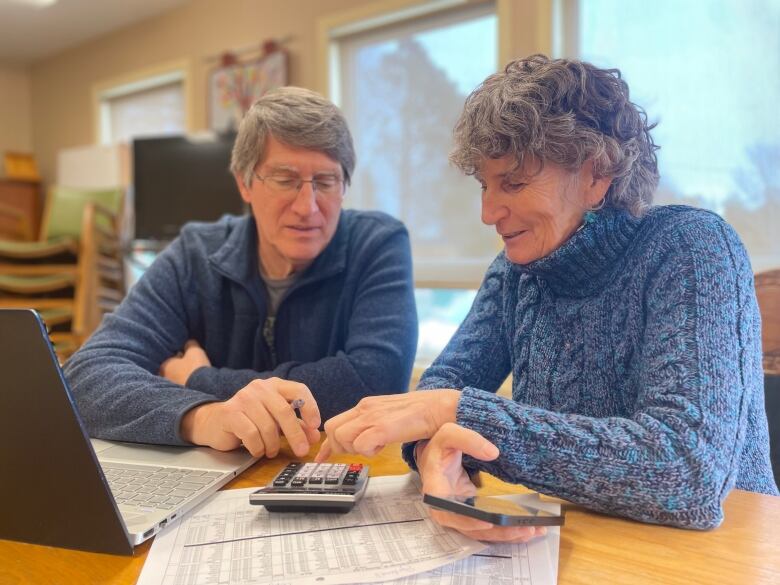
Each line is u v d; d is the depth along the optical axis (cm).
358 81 338
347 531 57
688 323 67
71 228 386
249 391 82
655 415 62
